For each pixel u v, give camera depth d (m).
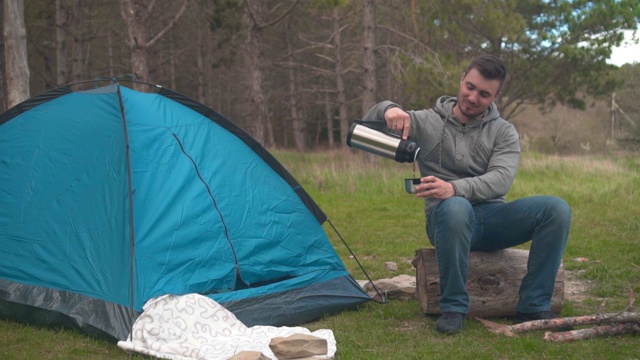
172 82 29.94
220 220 4.65
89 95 4.97
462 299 4.16
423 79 16.92
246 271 4.61
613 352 3.70
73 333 4.17
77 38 19.55
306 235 5.04
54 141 4.86
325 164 17.45
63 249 4.46
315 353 3.68
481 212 4.25
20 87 9.09
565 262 6.66
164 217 4.44
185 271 4.34
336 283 4.95
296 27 29.09
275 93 32.12
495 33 19.36
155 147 4.68
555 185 13.27
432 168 4.38
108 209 4.40
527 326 4.06
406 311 4.74
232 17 19.25
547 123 36.41
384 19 25.41
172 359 3.72
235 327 4.18
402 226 9.49
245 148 5.15
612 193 12.29
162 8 23.81
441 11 19.41
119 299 4.11
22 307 4.39
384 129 4.27
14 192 4.83
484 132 4.33
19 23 9.08
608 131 34.53
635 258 6.93
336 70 24.92
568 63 22.33
